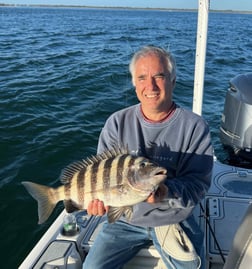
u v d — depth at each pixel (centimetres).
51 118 812
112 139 271
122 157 225
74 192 237
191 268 256
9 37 2428
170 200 241
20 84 1079
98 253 268
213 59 1591
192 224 272
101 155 236
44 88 1032
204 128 258
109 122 276
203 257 264
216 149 584
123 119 271
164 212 258
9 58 1535
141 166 214
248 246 171
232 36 2823
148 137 263
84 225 305
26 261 259
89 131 748
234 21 6141
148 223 263
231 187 363
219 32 3219
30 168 598
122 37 2494
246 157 458
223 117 483
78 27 3666
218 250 281
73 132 736
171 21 5478
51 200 245
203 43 393
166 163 261
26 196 513
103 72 1240
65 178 242
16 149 662
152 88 248
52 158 635
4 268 393
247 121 444
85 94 998
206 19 386
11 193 521
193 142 257
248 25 4762
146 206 256
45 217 243
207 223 307
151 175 210
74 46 1978
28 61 1462
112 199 226
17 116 812
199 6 386
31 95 957
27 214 476
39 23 4422
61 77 1169
